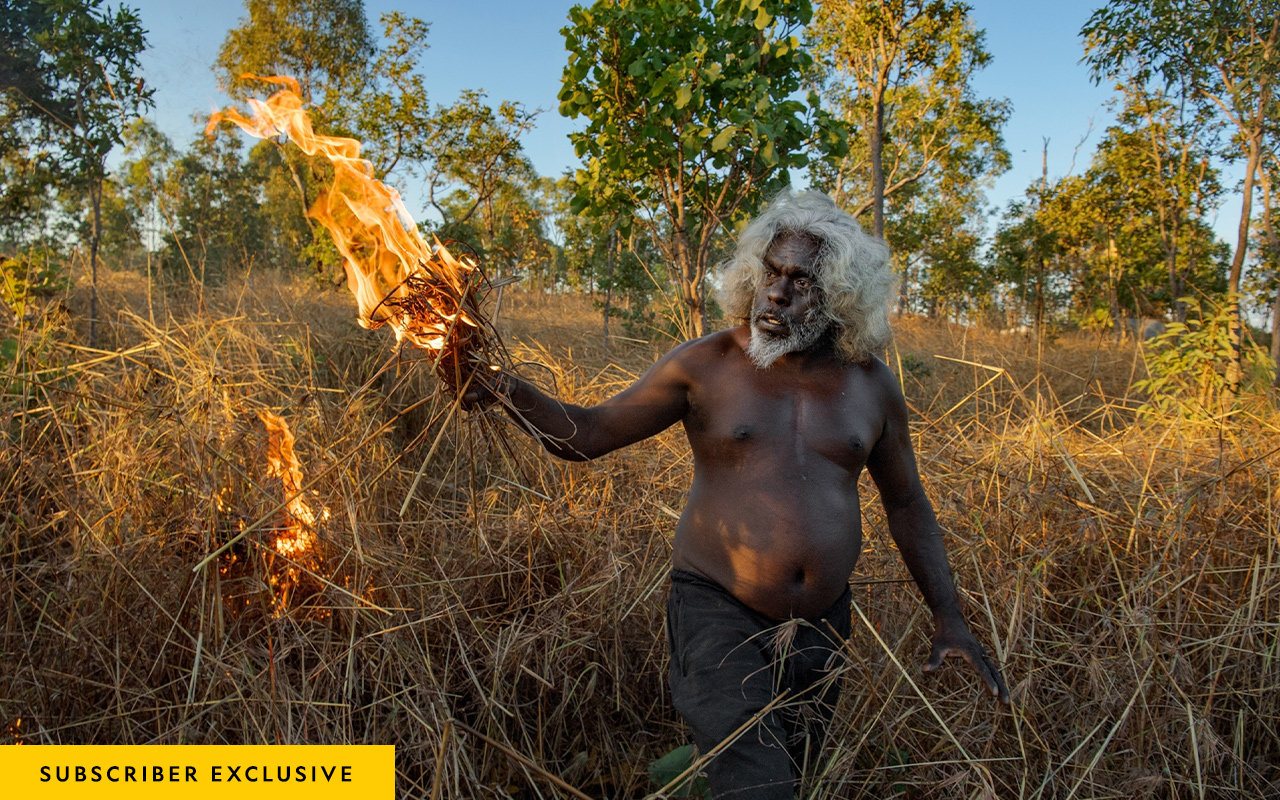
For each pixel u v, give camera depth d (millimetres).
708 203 4273
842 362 1903
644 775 2279
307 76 11023
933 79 9203
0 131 4852
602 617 2559
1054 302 15000
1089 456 3600
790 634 1699
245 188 12102
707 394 1873
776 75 4066
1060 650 2561
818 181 11305
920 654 2527
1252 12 6734
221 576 2385
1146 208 11383
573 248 11547
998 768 2193
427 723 2137
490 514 3061
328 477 2744
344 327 5328
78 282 5781
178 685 2176
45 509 2727
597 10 3943
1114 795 2107
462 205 10023
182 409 2951
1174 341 6406
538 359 4367
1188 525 2900
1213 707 2400
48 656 2193
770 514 1785
